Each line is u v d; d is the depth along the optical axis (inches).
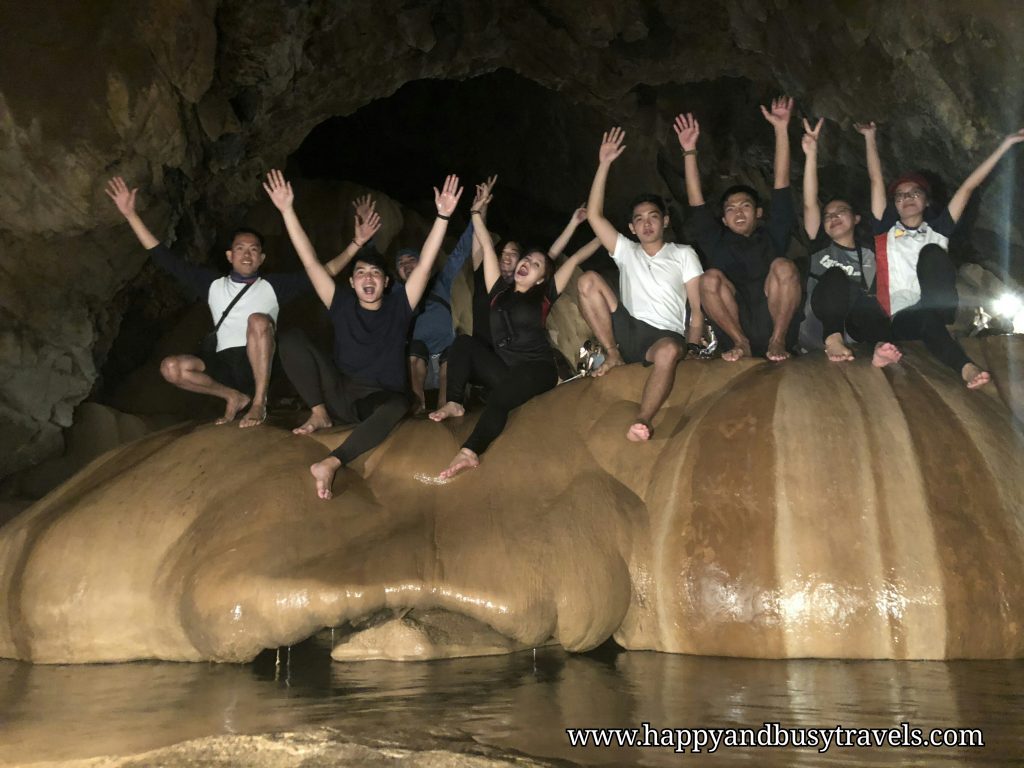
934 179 243.1
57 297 309.1
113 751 116.5
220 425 219.8
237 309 235.6
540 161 591.8
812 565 173.3
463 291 444.8
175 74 292.8
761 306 231.9
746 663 169.5
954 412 189.5
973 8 273.9
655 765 105.5
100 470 216.7
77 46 271.3
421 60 422.9
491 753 109.5
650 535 188.4
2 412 311.9
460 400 224.8
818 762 106.1
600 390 217.5
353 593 172.1
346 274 409.1
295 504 191.5
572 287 474.0
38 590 188.9
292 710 135.5
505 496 195.5
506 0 409.7
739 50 412.8
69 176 270.4
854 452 182.5
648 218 223.9
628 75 442.0
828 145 408.8
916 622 168.1
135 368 371.6
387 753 110.6
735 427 192.1
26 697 151.2
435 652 177.0
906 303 220.2
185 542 190.5
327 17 358.6
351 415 219.9
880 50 323.6
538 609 175.9
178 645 183.8
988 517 174.6
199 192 350.6
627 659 175.9
